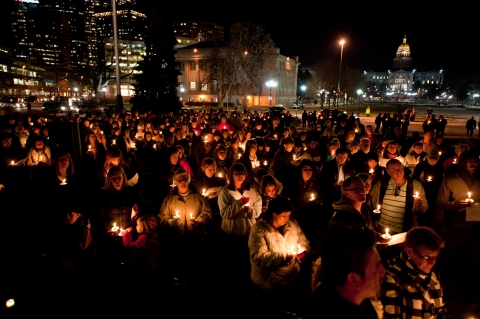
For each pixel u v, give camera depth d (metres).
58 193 4.80
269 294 3.27
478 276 4.39
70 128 8.73
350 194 3.59
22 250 3.70
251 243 3.41
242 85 59.34
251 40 56.44
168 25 33.47
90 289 3.08
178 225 4.52
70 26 184.50
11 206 5.39
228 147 8.30
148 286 2.79
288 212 3.35
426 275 2.30
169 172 6.79
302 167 5.38
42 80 135.38
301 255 3.37
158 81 33.09
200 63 80.75
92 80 60.19
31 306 3.24
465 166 4.46
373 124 35.16
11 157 7.26
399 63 194.38
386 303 2.28
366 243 1.65
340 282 1.62
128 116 18.03
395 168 4.38
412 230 2.35
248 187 4.58
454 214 4.50
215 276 4.19
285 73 85.25
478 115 48.56
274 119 14.89
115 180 4.56
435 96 142.88
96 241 4.64
